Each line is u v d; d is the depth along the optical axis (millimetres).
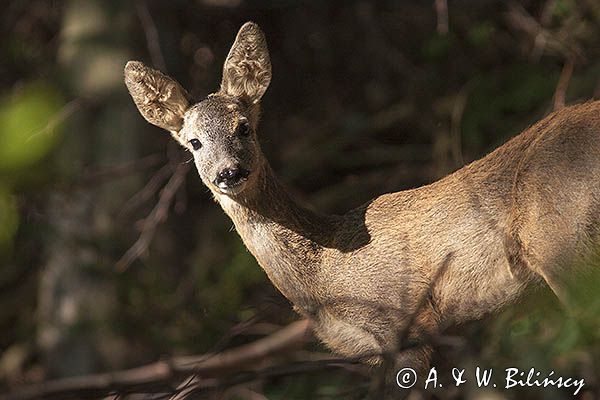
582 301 7668
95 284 13992
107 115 14758
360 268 9195
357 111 15641
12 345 14945
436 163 13750
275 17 16359
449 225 8914
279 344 11625
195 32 16016
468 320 9016
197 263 14172
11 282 14750
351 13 15977
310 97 16109
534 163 8492
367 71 15812
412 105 14625
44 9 15547
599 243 8234
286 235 9484
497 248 8695
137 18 15180
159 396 8398
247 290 13539
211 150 9477
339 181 15367
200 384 7809
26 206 11852
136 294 13570
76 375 13945
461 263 8859
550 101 13031
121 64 14914
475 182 8875
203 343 13016
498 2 14289
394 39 15523
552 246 8359
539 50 13406
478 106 13711
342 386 10531
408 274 9062
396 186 13992
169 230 14992
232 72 10008
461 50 14500
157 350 13781
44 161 5824
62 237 13875
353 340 9266
